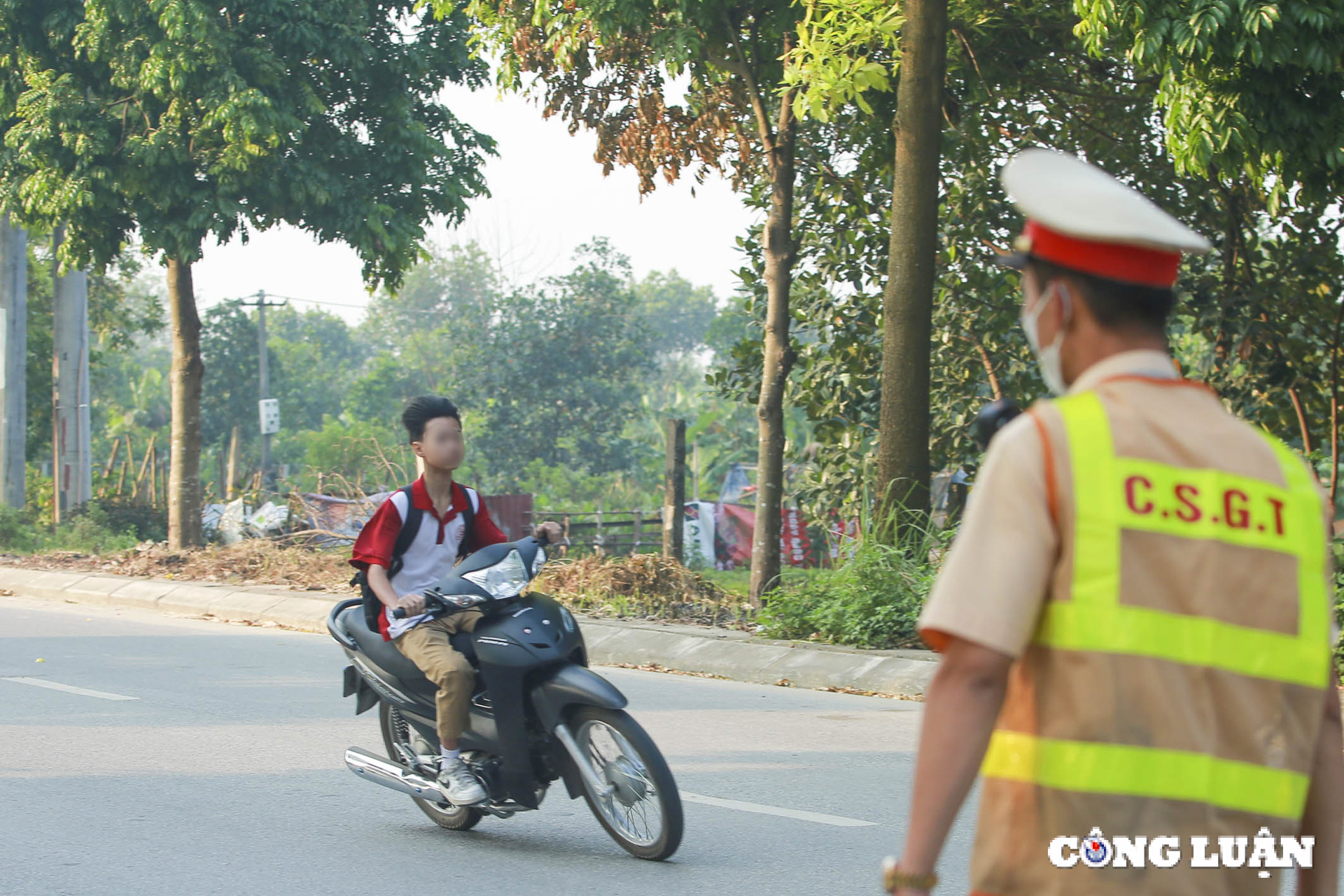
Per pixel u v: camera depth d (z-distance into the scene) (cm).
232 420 6281
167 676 1161
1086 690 197
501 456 4881
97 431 6600
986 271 1689
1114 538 199
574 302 5019
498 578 593
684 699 1073
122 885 571
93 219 2153
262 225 2177
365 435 5197
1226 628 199
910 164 1286
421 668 610
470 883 574
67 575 1994
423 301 9044
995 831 206
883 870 205
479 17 1559
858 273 1755
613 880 579
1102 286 209
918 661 1128
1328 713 220
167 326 3694
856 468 1742
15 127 2105
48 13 2102
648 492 5169
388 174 2233
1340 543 1073
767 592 1431
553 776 615
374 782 664
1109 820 195
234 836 651
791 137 1500
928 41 1273
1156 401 209
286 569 1908
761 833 656
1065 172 211
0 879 577
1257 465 209
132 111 2066
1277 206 1116
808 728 942
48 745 862
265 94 2053
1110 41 1455
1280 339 1662
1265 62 988
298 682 1130
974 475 1728
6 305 2706
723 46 1524
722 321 6322
